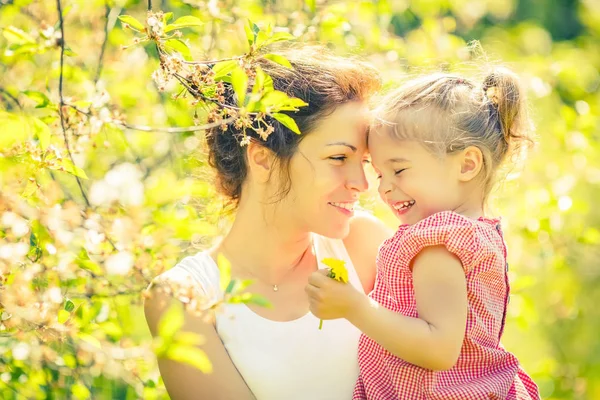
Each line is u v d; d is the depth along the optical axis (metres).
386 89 3.52
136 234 2.55
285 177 2.85
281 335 2.89
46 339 2.54
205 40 4.04
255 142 2.88
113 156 4.11
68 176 3.84
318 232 2.89
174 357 2.44
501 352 2.80
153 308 2.82
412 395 2.75
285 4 4.49
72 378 3.48
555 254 5.24
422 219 2.86
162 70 2.62
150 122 4.15
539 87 5.23
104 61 4.12
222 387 2.78
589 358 6.52
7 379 3.23
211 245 3.48
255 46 2.63
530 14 8.78
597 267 6.43
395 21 5.91
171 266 3.12
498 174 3.07
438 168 2.83
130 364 2.64
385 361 2.82
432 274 2.67
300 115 2.80
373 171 3.27
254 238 2.98
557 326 6.60
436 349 2.58
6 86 3.58
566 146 5.46
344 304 2.58
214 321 2.87
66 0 3.75
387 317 2.58
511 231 4.92
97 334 2.67
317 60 2.97
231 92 2.93
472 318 2.73
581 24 8.80
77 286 2.80
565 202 4.91
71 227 2.54
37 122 2.65
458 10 5.73
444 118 2.83
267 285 2.98
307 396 2.87
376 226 3.24
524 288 4.74
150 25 2.60
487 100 2.97
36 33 2.75
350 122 2.85
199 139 3.68
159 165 4.25
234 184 3.03
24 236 2.60
